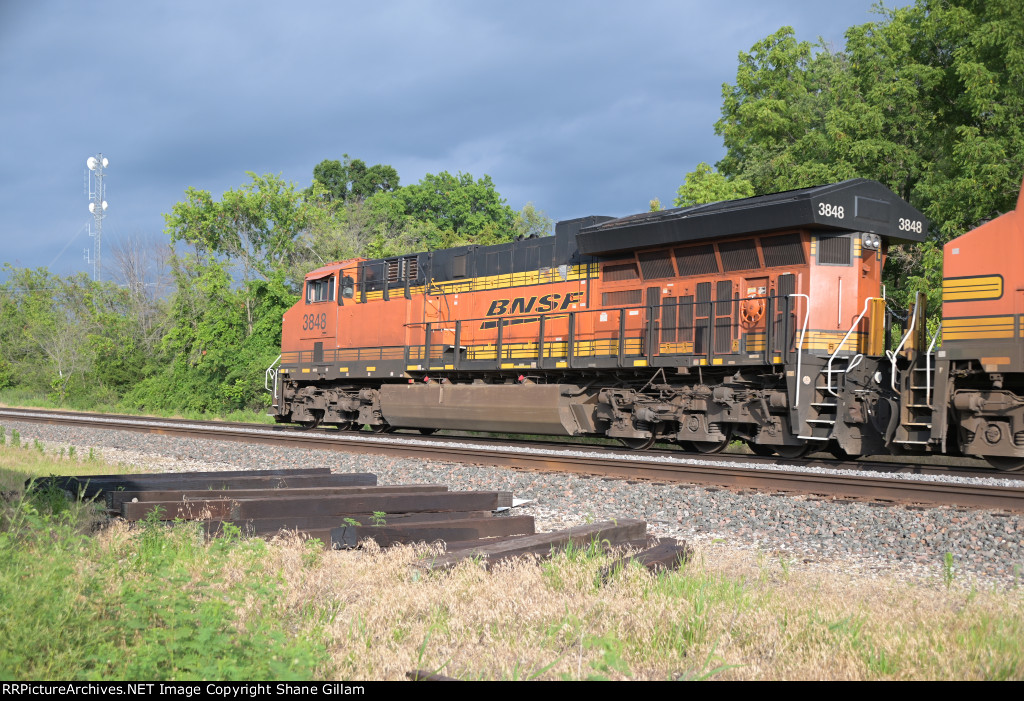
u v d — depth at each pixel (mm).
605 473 11109
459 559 5961
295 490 8281
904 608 5336
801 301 12367
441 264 18266
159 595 4785
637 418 14406
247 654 4094
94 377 37938
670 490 9508
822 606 5270
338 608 5254
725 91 31609
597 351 15102
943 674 4238
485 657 4547
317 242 35750
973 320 10555
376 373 19266
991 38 19375
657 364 14164
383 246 36281
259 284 30906
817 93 30312
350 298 20188
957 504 8430
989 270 10461
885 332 12930
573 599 5383
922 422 11172
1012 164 19172
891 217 12828
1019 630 4824
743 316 13086
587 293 15383
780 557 7094
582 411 15586
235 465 13484
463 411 17266
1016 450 10320
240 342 30891
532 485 10477
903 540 7391
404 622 5043
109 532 6738
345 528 6816
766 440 12992
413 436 17812
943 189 20312
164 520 7211
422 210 52906
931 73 21828
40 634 4133
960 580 6371
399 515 7934
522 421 16219
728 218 12969
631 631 4895
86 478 8672
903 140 23250
